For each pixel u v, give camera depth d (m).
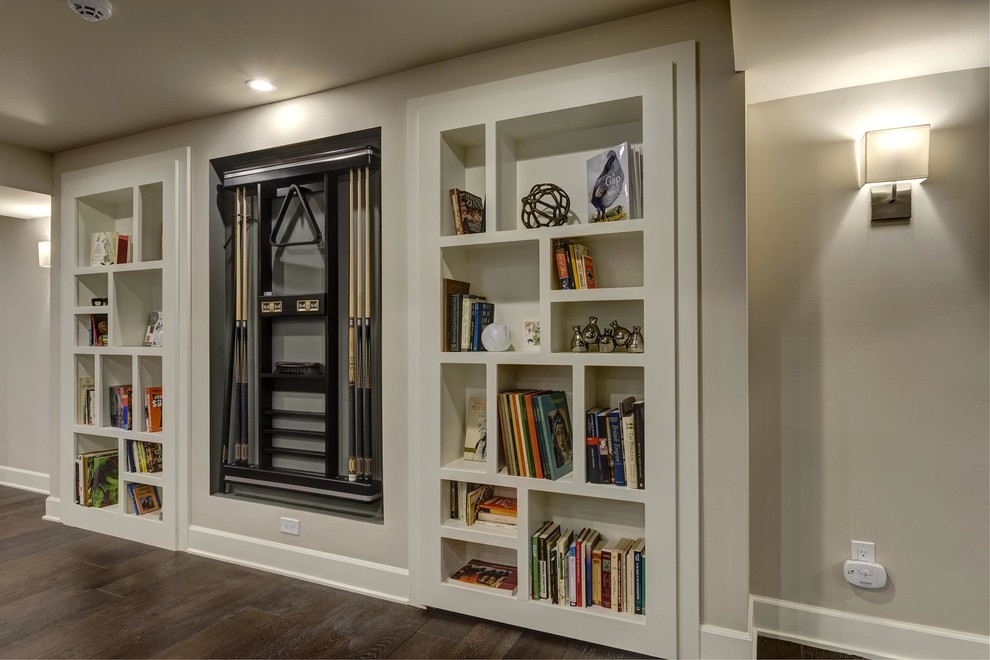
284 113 3.02
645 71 2.21
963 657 2.14
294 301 3.00
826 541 2.36
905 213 2.23
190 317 3.29
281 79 2.78
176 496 3.29
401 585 2.66
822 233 2.38
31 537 3.50
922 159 2.15
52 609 2.56
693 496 2.13
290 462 3.12
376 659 2.18
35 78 2.74
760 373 2.47
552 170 2.61
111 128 3.41
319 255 3.10
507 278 2.69
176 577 2.92
